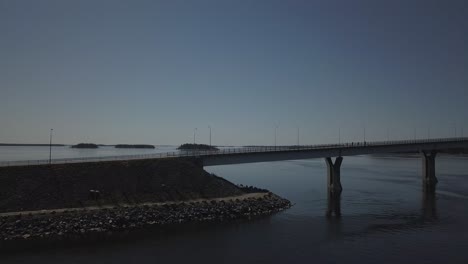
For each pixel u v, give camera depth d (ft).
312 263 152.25
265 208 252.01
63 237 183.62
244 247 172.76
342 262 152.97
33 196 220.23
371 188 371.56
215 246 173.99
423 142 431.02
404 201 293.64
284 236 190.70
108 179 251.19
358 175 508.12
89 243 175.73
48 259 155.33
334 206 270.87
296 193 337.31
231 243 178.60
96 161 269.85
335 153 378.73
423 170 435.12
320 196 319.27
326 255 161.99
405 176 493.77
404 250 168.55
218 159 320.29
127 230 197.88
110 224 200.95
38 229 188.34
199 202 243.81
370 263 151.94
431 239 185.98
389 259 156.76
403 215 240.94
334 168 373.61
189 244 176.55
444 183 414.62
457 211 253.85
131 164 272.72
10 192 218.38
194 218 222.48
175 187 261.85
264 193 290.15
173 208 229.86
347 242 180.75
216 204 243.60
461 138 467.93
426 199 302.25
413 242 180.96
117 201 232.94
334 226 211.20
